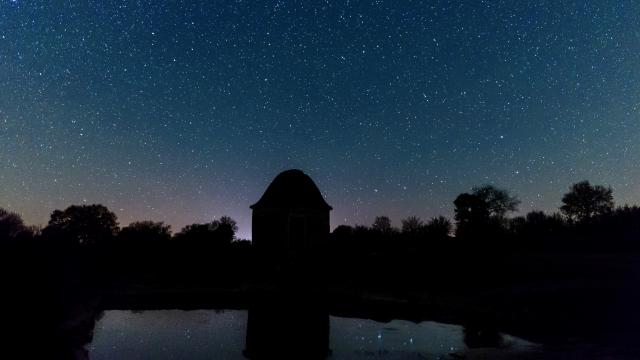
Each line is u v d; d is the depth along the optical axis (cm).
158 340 1486
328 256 3020
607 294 1714
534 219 4303
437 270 2559
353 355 1270
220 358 1275
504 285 2141
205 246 3447
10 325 899
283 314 1936
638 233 3372
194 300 2217
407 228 4225
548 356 1121
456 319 1662
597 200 4709
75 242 2081
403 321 1723
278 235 3155
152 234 4047
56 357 921
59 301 1177
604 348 1172
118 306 2081
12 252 1117
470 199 4019
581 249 3098
